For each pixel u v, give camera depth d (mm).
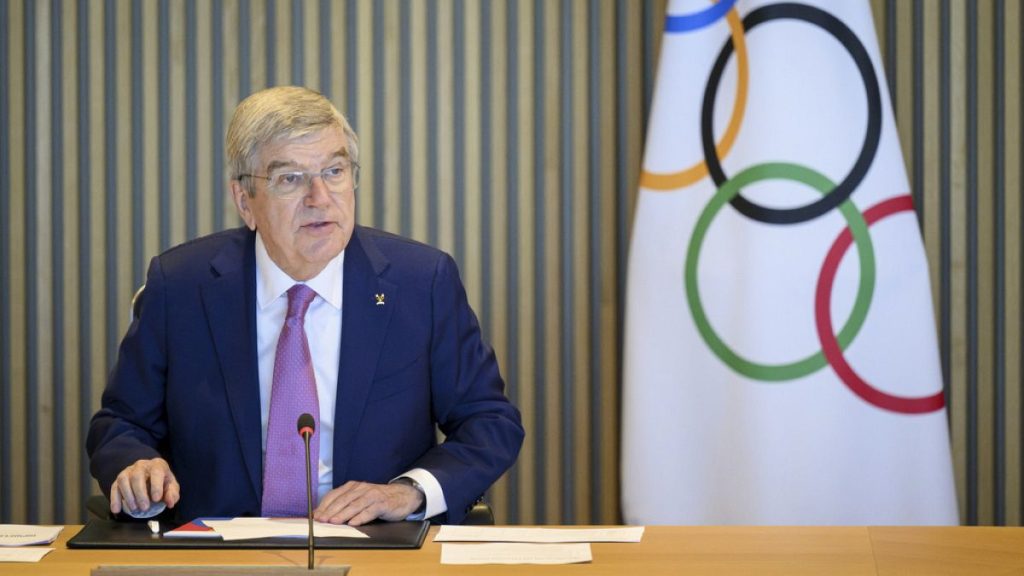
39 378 11367
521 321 11414
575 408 11406
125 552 6039
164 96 11328
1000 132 11133
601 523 11414
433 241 11375
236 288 7277
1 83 11242
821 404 9484
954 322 11195
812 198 9461
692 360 9680
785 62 9516
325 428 7191
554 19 11312
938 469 9516
